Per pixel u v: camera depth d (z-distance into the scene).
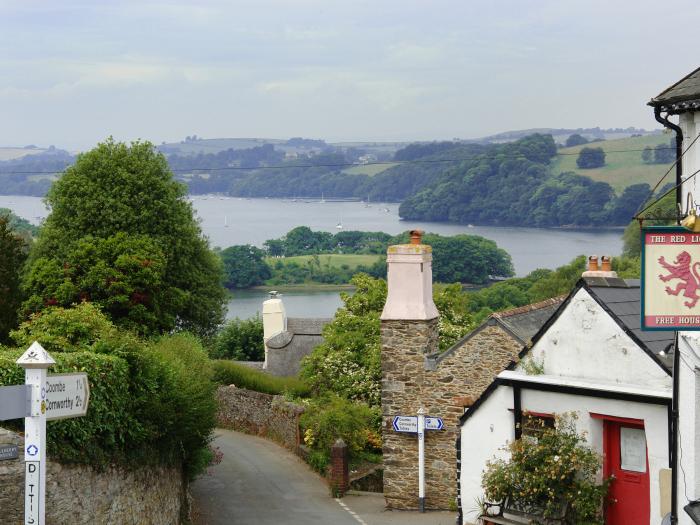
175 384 23.98
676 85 17.08
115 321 42.34
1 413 12.41
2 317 37.56
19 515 17.16
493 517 17.39
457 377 28.84
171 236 51.44
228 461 38.59
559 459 16.09
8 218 40.94
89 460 19.78
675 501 14.78
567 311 16.62
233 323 78.56
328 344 43.62
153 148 53.66
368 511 29.98
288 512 30.14
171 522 25.69
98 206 49.62
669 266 13.94
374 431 39.03
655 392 15.18
